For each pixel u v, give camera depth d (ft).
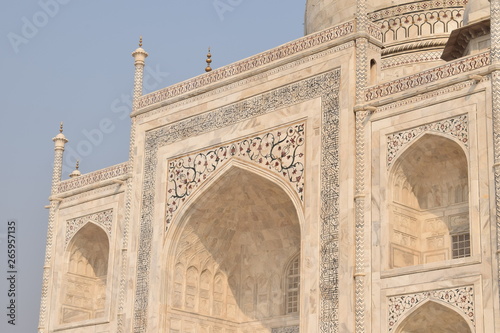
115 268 176.76
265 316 169.89
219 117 164.35
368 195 136.77
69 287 190.49
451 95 129.90
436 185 137.49
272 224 169.58
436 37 186.80
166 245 166.40
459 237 133.69
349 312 133.39
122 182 180.65
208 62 187.83
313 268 140.67
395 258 132.77
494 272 118.62
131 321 167.53
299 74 152.46
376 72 146.51
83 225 187.52
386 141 136.77
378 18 192.34
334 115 144.97
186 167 167.73
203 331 169.37
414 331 128.88
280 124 152.97
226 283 175.73
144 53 185.57
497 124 122.93
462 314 120.67
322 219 141.69
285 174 149.89
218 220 169.99
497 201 120.37
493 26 127.13
